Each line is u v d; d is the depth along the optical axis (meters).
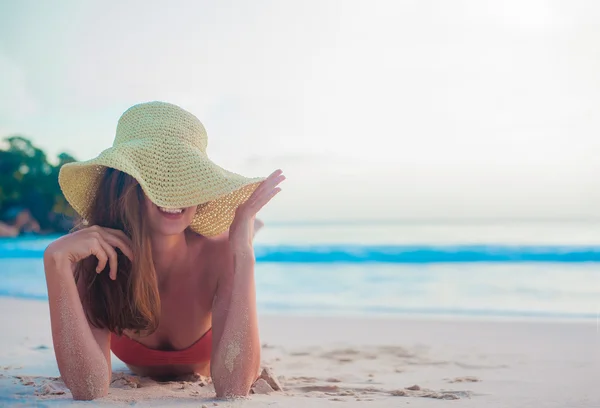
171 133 2.36
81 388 2.24
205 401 2.26
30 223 33.12
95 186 2.42
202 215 2.56
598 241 20.66
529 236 23.91
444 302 9.11
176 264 2.53
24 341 4.72
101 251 2.23
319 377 3.50
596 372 3.62
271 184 2.51
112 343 2.71
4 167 33.50
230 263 2.58
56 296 2.22
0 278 12.38
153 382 2.75
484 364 4.03
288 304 9.19
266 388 2.70
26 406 2.13
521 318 7.28
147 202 2.29
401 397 2.72
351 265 16.03
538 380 3.32
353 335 5.92
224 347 2.33
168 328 2.63
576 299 9.13
